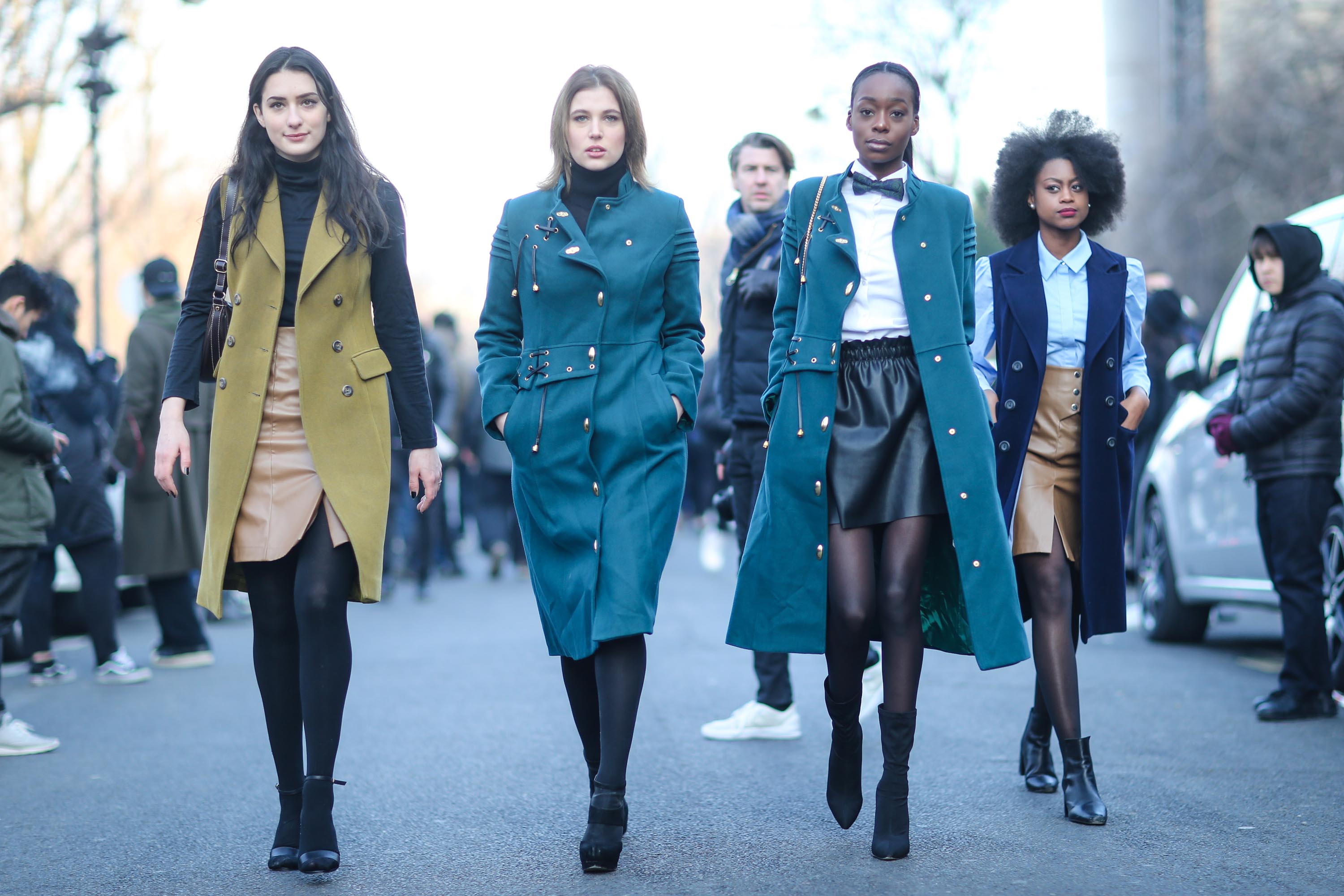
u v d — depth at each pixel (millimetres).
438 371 14086
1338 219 7371
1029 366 4816
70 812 5039
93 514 8109
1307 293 6473
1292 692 6418
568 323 4301
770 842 4363
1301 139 24016
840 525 4242
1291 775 5250
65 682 8258
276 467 4094
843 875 3963
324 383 4113
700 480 15734
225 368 4117
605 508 4215
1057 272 4930
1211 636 9664
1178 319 10688
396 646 9430
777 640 4270
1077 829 4469
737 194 6207
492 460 14508
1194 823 4539
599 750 4441
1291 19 24109
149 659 9320
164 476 4098
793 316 4438
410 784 5324
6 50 21344
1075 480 4875
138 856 4402
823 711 6730
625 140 4398
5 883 4117
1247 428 6418
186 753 6090
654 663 8383
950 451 4168
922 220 4305
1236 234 27422
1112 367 4832
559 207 4359
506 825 4668
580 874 4031
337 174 4137
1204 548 8461
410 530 14539
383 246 4184
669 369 4355
